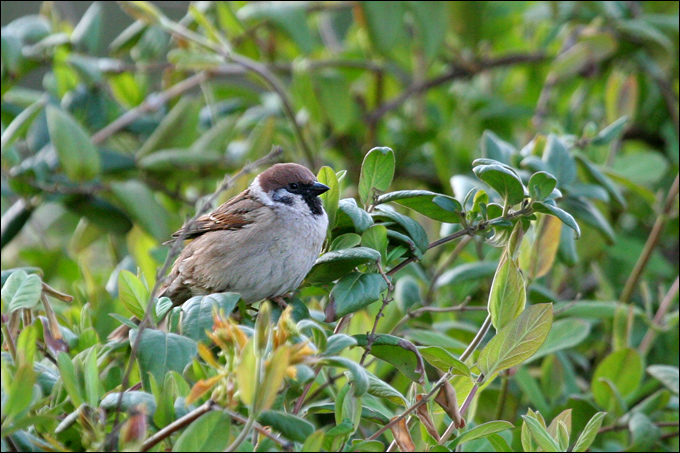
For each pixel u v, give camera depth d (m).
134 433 3.59
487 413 7.48
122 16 16.73
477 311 8.56
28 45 12.72
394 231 5.60
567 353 8.71
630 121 10.75
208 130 11.29
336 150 11.94
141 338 4.26
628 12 10.96
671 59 10.73
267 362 3.46
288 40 11.94
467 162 11.44
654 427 6.71
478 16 11.30
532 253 6.93
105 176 10.66
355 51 12.34
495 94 13.32
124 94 11.75
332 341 3.94
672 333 8.91
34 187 9.69
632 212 10.45
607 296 8.81
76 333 5.70
